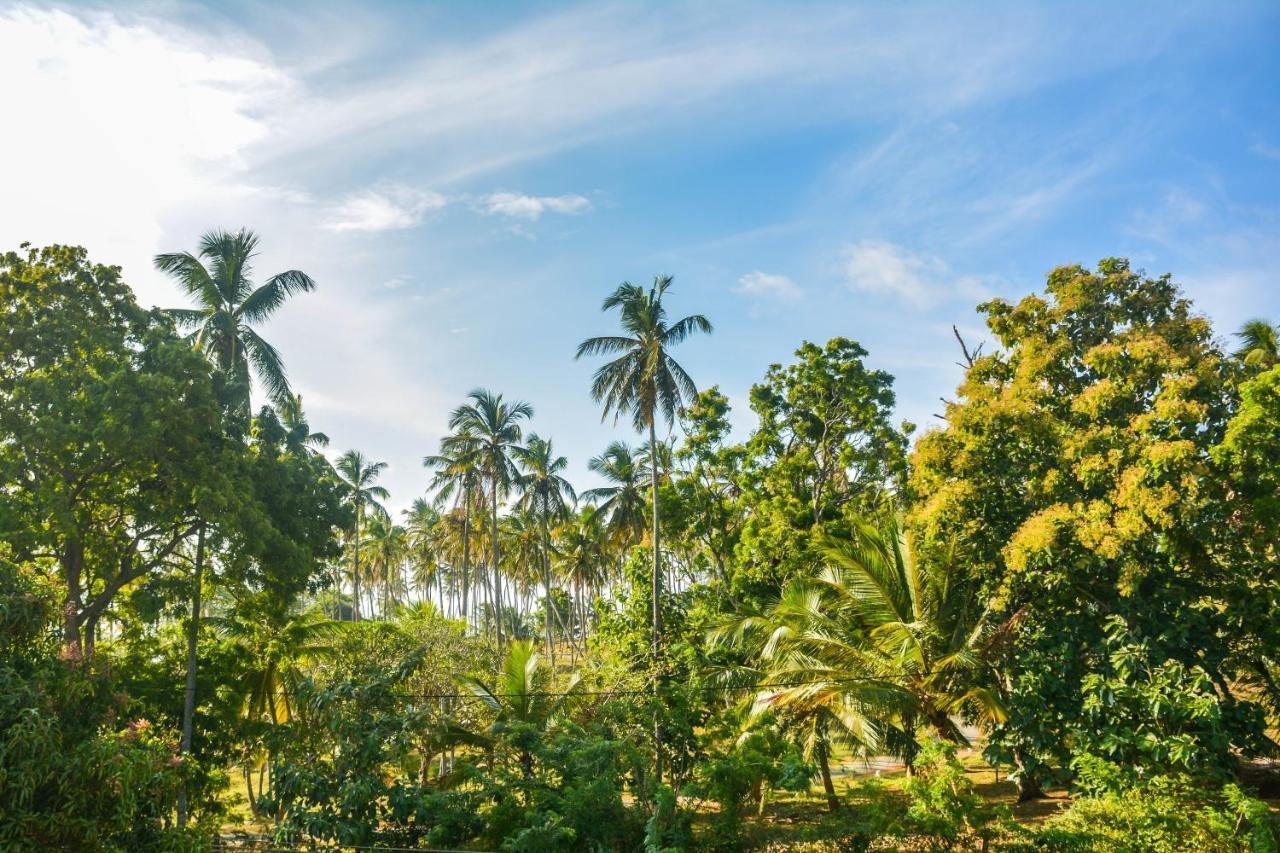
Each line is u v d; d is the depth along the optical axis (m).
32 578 11.70
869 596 23.27
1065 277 21.50
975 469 20.88
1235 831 14.93
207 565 26.34
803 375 34.84
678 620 33.38
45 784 10.00
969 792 17.53
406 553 77.62
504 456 45.50
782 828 20.45
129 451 21.92
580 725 24.48
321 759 22.14
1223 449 16.75
